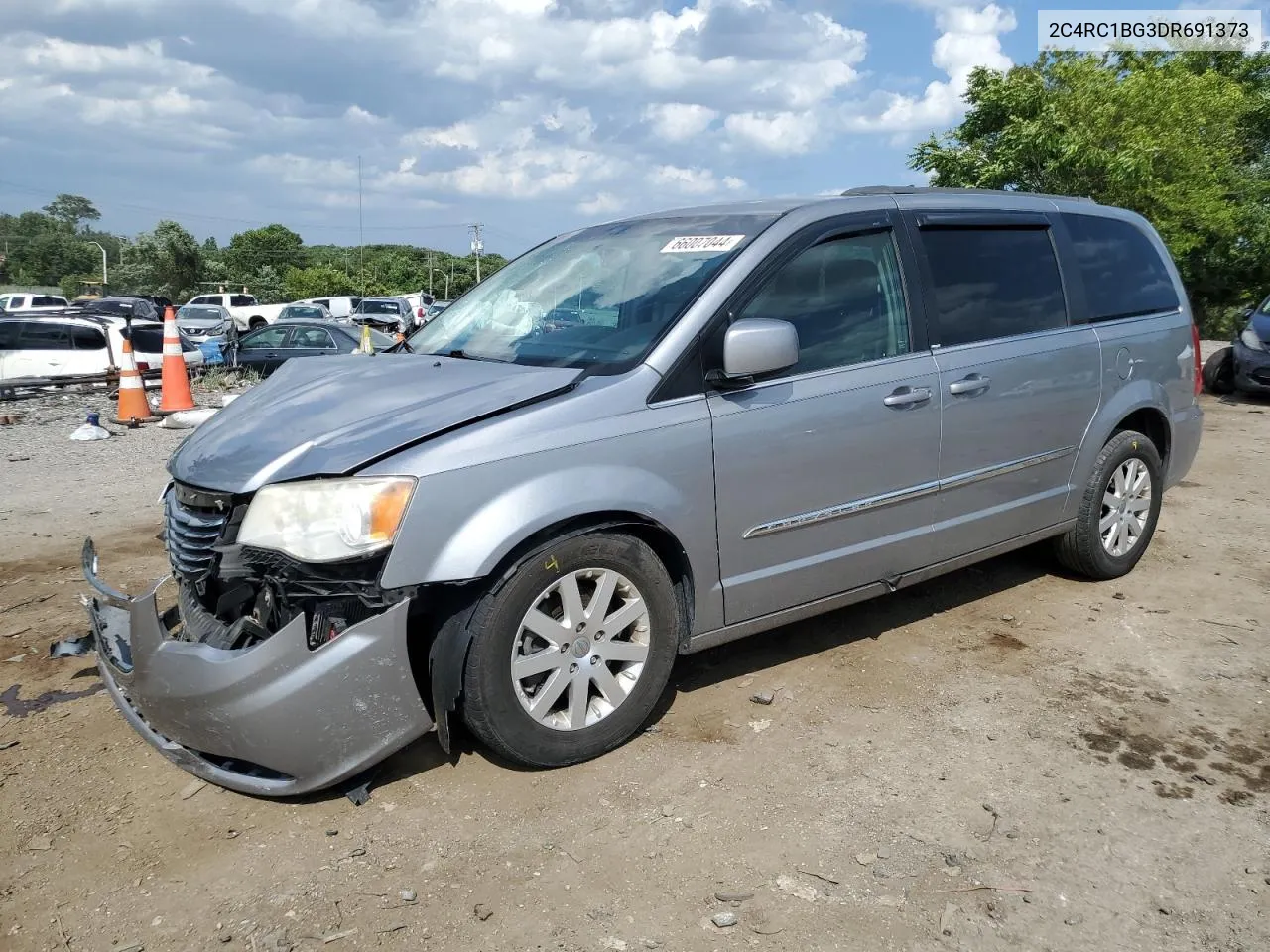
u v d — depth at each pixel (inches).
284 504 116.6
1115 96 660.1
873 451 155.3
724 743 138.8
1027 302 182.5
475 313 172.9
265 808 123.1
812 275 152.0
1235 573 213.9
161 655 118.3
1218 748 138.3
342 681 114.6
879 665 164.9
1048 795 126.0
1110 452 198.1
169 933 101.6
